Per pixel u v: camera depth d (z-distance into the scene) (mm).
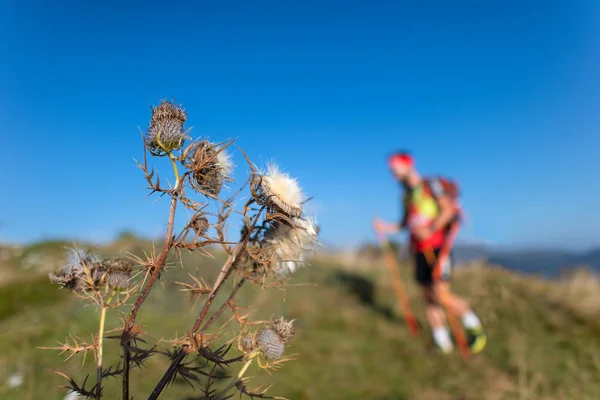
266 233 1257
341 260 9195
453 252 5438
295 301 6152
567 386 4020
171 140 1075
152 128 1096
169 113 1106
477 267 8094
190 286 1186
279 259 1232
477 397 3793
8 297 5602
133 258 1112
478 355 4910
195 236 1077
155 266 1094
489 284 7234
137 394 2836
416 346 5105
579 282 6941
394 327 5777
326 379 3850
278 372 3824
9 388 2943
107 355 3428
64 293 5668
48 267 6824
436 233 5316
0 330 4215
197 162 1074
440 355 4906
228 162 1182
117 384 3008
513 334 5312
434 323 5238
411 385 3967
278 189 1211
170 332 3625
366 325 5594
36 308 5051
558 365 4461
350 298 6914
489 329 5672
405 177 5691
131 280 1334
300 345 4598
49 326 4133
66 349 1196
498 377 4211
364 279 8070
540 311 6023
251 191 1166
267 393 3375
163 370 3191
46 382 3041
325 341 4777
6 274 6812
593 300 6195
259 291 5578
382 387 3832
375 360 4438
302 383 3691
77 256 1339
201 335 1115
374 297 7152
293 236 1238
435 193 5434
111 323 3768
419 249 5496
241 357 1196
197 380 1099
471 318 5078
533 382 4031
